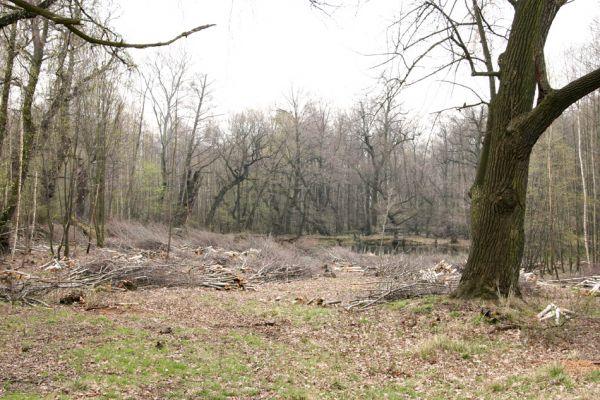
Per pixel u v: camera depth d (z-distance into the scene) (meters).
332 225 53.38
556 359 7.52
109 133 22.44
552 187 29.50
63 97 18.55
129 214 38.12
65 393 5.73
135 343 8.06
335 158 49.09
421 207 48.47
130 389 6.04
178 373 6.80
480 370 7.41
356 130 46.66
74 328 8.81
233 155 50.53
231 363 7.51
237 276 17.11
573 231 31.83
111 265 15.30
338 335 9.66
